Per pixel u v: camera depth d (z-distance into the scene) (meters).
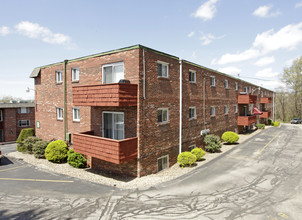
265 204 7.57
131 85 10.12
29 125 33.44
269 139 21.97
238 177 10.45
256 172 11.20
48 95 17.06
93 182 10.14
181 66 13.54
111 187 9.42
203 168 12.12
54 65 16.20
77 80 14.08
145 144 10.91
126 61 10.84
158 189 9.05
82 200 8.12
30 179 10.71
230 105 22.80
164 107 12.24
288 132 27.86
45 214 7.06
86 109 13.52
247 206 7.42
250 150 16.67
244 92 26.38
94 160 12.70
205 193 8.57
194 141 15.62
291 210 7.14
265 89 39.66
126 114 11.02
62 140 15.35
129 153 10.02
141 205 7.59
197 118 16.06
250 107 29.91
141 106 10.53
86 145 11.22
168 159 12.73
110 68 11.75
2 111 30.69
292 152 15.83
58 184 9.92
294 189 8.90
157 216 6.80
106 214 6.98
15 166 13.23
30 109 33.53
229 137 18.78
